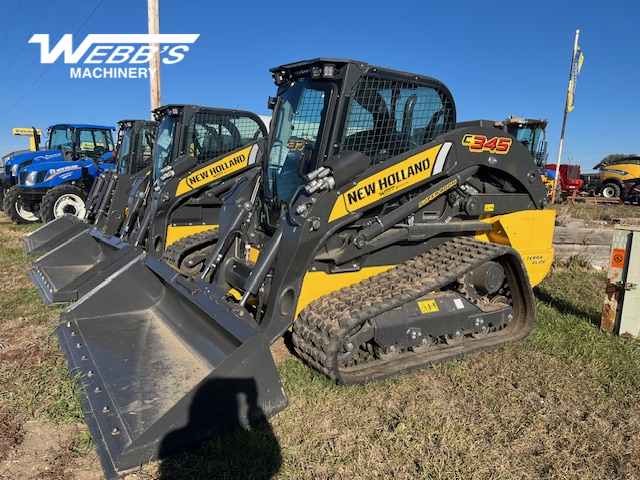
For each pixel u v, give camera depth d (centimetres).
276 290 366
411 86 423
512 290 489
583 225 888
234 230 462
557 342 474
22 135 1623
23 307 570
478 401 371
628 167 2181
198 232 695
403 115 423
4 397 362
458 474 291
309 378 391
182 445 297
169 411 298
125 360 397
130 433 305
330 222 374
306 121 416
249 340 321
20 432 324
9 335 483
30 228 1195
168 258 621
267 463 296
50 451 307
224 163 698
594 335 494
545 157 1512
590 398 382
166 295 479
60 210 1205
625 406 372
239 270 445
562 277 721
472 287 462
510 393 383
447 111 450
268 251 381
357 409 353
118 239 657
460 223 471
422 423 339
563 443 324
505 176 498
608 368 429
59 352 435
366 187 389
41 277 668
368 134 405
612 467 305
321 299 389
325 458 303
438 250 463
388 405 361
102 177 976
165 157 740
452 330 438
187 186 672
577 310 575
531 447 320
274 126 459
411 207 425
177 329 445
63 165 1245
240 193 477
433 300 430
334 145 387
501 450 316
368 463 299
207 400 306
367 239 402
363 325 388
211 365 382
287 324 374
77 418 337
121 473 280
